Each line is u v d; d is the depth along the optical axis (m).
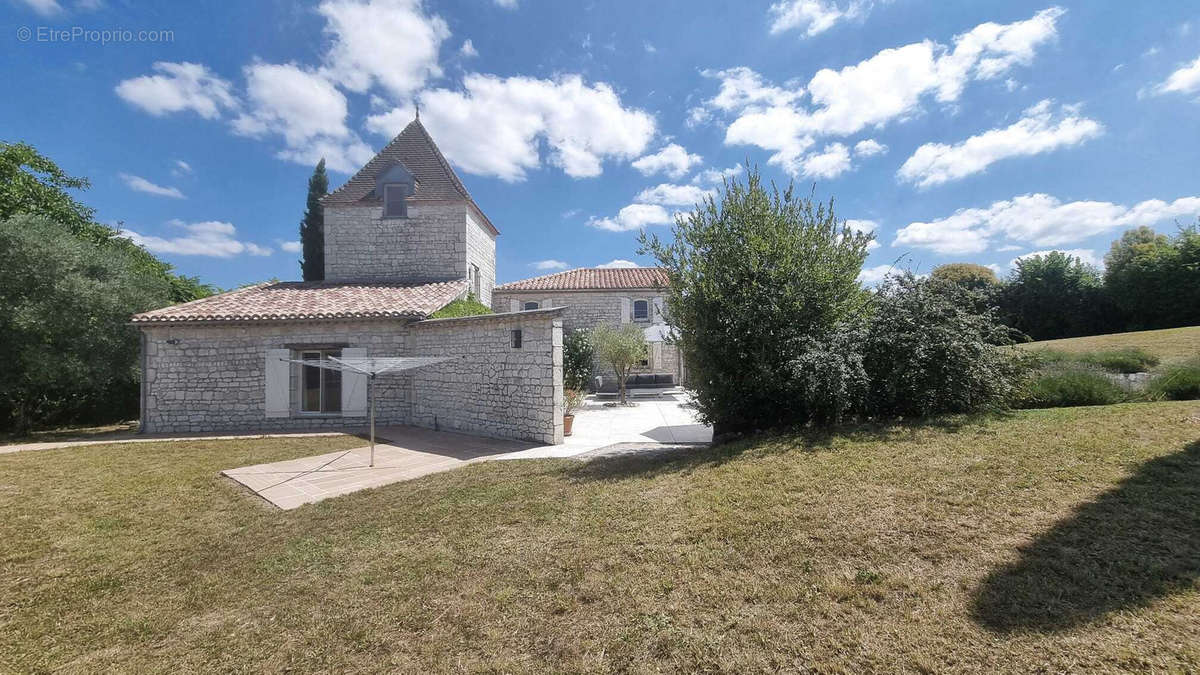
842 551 3.77
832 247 8.16
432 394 13.20
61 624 3.86
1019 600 2.94
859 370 7.17
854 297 8.31
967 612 2.90
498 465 8.11
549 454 9.16
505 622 3.44
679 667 2.82
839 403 7.23
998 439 5.82
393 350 13.77
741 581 3.57
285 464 8.96
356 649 3.30
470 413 12.14
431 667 3.05
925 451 5.70
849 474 5.26
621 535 4.60
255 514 6.32
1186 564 3.05
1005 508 4.07
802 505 4.67
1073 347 12.43
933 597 3.09
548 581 3.92
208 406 13.30
